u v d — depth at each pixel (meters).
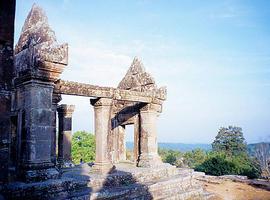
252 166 28.86
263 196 14.09
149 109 14.38
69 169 13.02
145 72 15.21
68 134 17.52
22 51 10.20
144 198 10.77
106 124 11.74
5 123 4.00
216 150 51.25
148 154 14.11
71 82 10.58
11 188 7.49
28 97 8.95
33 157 8.57
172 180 12.65
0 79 3.99
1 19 4.01
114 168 11.84
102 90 11.56
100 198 9.23
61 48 9.34
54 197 8.35
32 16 10.81
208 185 16.38
